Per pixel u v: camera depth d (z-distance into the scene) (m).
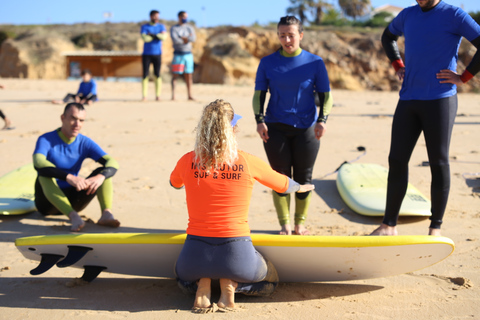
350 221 4.77
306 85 4.12
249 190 2.91
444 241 2.88
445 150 3.88
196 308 2.84
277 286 3.29
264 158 7.14
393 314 2.84
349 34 38.19
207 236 2.84
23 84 19.91
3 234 4.33
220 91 18.08
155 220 4.77
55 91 16.94
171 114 11.05
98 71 35.22
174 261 3.16
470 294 3.09
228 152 2.85
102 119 10.34
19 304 2.99
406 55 3.96
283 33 4.04
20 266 3.62
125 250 3.09
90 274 3.29
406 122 3.96
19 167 6.54
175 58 13.50
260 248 3.01
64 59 37.38
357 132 8.91
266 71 4.19
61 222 4.74
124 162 6.90
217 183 2.86
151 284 3.34
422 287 3.23
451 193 5.48
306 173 4.27
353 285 3.31
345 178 5.74
